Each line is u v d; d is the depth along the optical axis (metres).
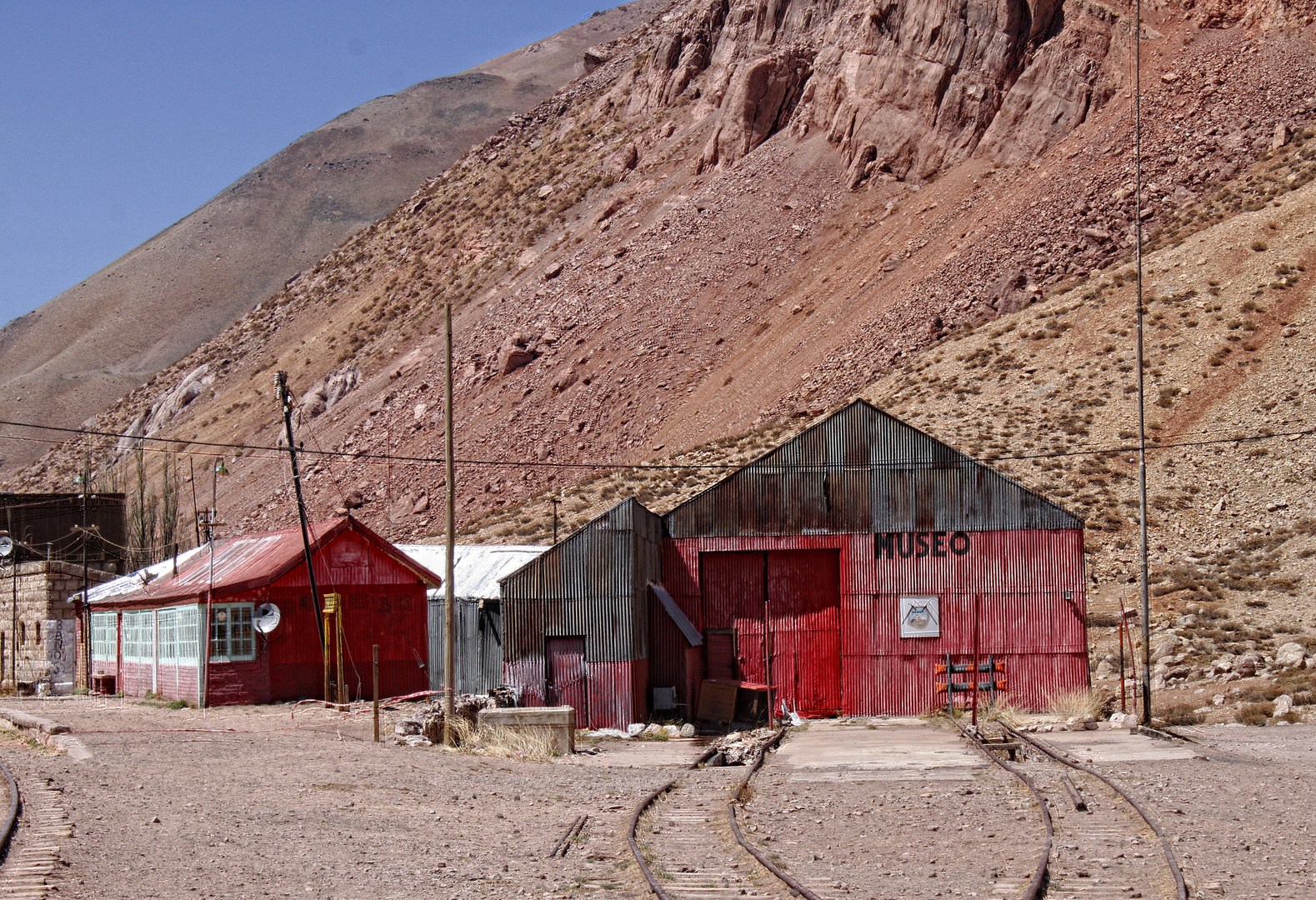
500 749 24.92
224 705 32.59
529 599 32.50
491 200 136.50
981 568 33.44
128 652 39.50
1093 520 48.03
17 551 58.94
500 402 87.94
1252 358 54.84
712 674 34.50
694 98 126.50
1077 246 70.81
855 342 72.19
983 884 11.84
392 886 11.95
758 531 34.56
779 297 83.25
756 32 122.88
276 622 32.41
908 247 79.62
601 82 163.62
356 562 34.72
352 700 34.16
